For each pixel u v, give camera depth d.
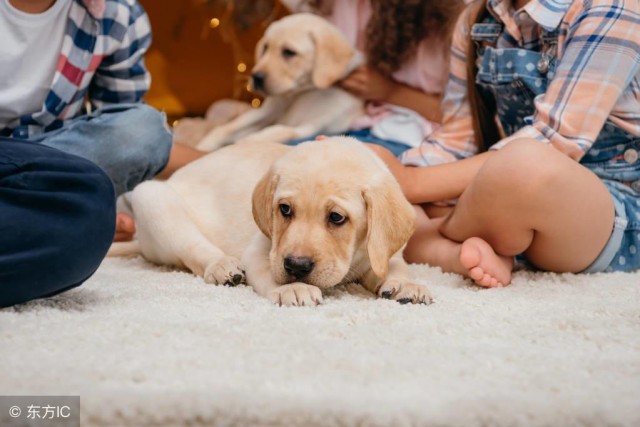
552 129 1.94
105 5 2.17
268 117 3.19
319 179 1.62
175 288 1.67
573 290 1.75
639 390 1.08
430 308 1.54
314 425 0.99
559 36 2.00
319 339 1.29
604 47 1.90
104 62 2.27
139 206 1.96
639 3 1.92
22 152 1.48
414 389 1.07
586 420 1.01
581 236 1.83
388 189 1.66
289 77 3.01
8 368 1.11
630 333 1.37
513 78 2.10
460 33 2.37
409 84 2.88
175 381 1.08
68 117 2.20
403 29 2.82
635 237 1.97
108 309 1.48
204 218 1.97
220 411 1.00
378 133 2.84
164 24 3.82
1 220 1.40
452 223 1.95
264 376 1.10
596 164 2.05
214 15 3.69
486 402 1.02
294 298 1.53
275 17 3.67
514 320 1.45
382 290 1.63
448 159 2.36
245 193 1.96
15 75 2.07
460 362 1.18
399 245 1.66
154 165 2.18
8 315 1.39
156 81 3.83
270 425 0.99
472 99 2.30
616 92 1.91
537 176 1.73
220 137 3.13
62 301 1.54
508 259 1.88
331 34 2.97
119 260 2.11
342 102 2.99
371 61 2.90
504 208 1.77
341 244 1.62
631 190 2.04
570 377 1.13
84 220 1.48
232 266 1.75
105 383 1.06
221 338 1.27
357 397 1.03
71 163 1.50
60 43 2.10
